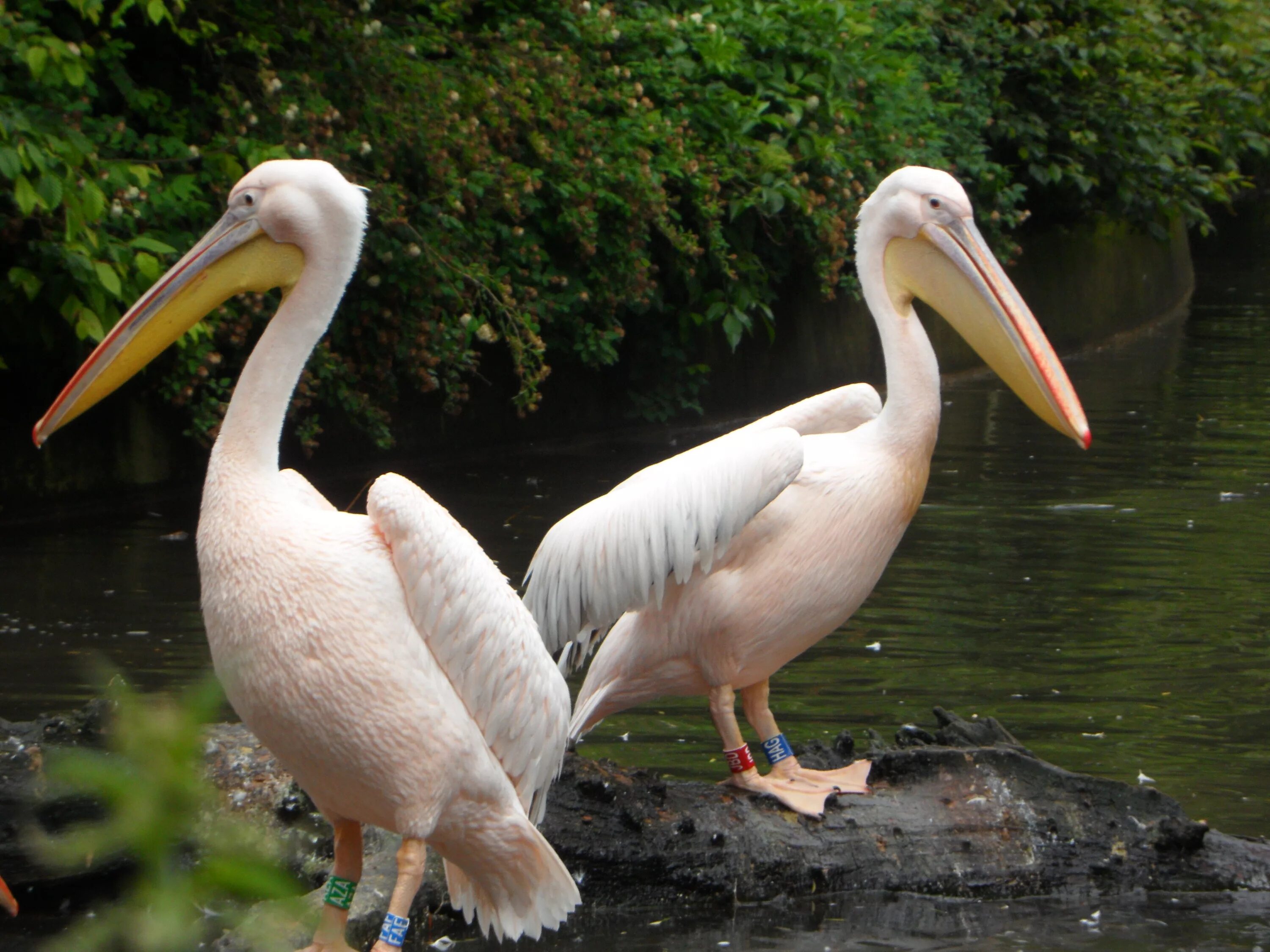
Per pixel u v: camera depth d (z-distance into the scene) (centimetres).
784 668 690
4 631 707
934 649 718
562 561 496
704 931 445
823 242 1361
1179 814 495
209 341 967
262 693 364
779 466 476
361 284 1088
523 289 1155
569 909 407
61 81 866
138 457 1031
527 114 1148
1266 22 2216
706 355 1402
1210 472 1177
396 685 367
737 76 1376
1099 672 681
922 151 1502
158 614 741
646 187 1202
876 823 485
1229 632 745
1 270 915
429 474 1136
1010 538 955
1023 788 497
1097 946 428
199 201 988
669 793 489
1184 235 2536
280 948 406
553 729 406
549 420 1296
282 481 378
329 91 1080
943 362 1717
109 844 157
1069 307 1948
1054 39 1823
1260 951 423
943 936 438
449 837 395
